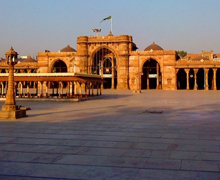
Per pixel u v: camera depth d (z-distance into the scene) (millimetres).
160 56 82188
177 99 37906
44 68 87312
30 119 17781
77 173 7406
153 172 7418
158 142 11008
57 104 30859
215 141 11094
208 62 78625
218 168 7707
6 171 7621
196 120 17062
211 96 45281
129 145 10531
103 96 46781
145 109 24188
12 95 18625
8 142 11133
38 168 7859
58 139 11656
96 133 12953
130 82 83688
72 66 85625
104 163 8281
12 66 18656
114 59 88875
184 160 8500
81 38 84500
